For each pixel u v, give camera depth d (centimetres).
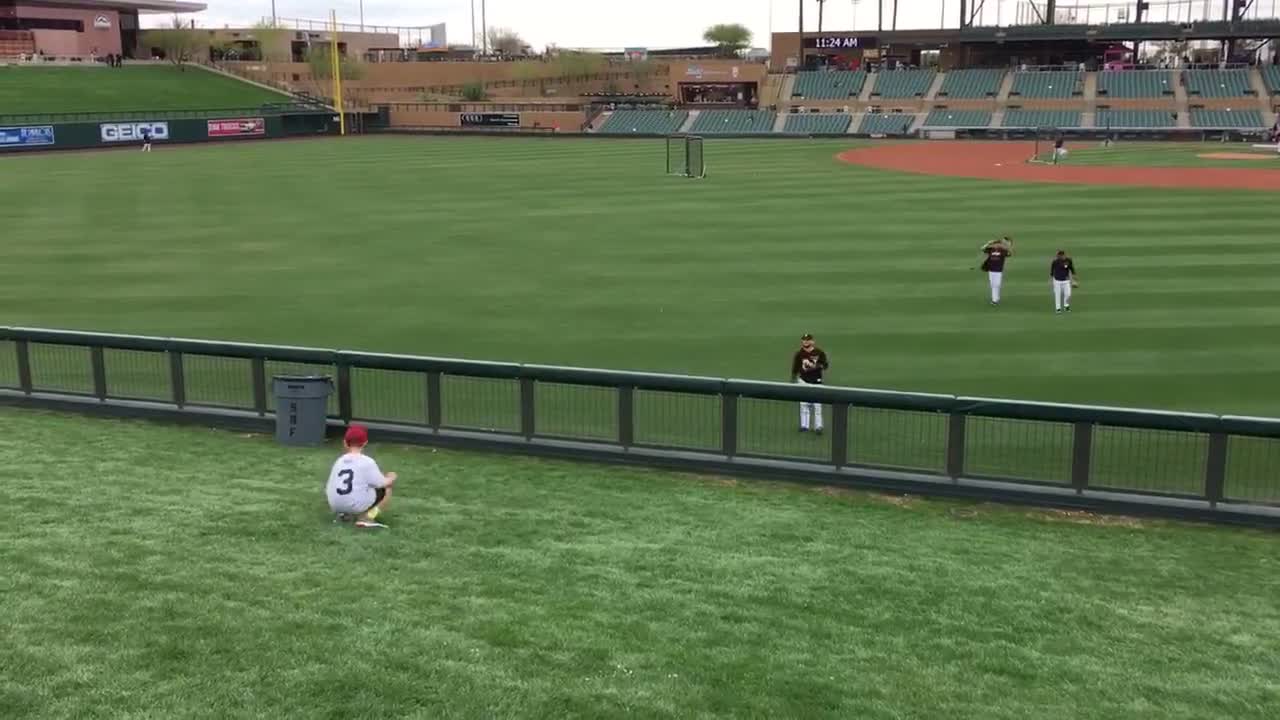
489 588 931
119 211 4488
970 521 1278
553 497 1277
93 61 10969
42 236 3816
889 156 7181
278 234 3834
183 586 902
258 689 727
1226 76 9525
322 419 1538
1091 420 1313
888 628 887
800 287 2795
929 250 3319
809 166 6381
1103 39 9700
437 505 1207
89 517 1094
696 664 795
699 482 1408
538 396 1589
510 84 12088
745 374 2030
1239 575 1081
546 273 3041
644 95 12000
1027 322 2383
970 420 1412
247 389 1711
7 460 1364
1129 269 2941
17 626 813
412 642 807
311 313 2566
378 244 3591
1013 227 3778
